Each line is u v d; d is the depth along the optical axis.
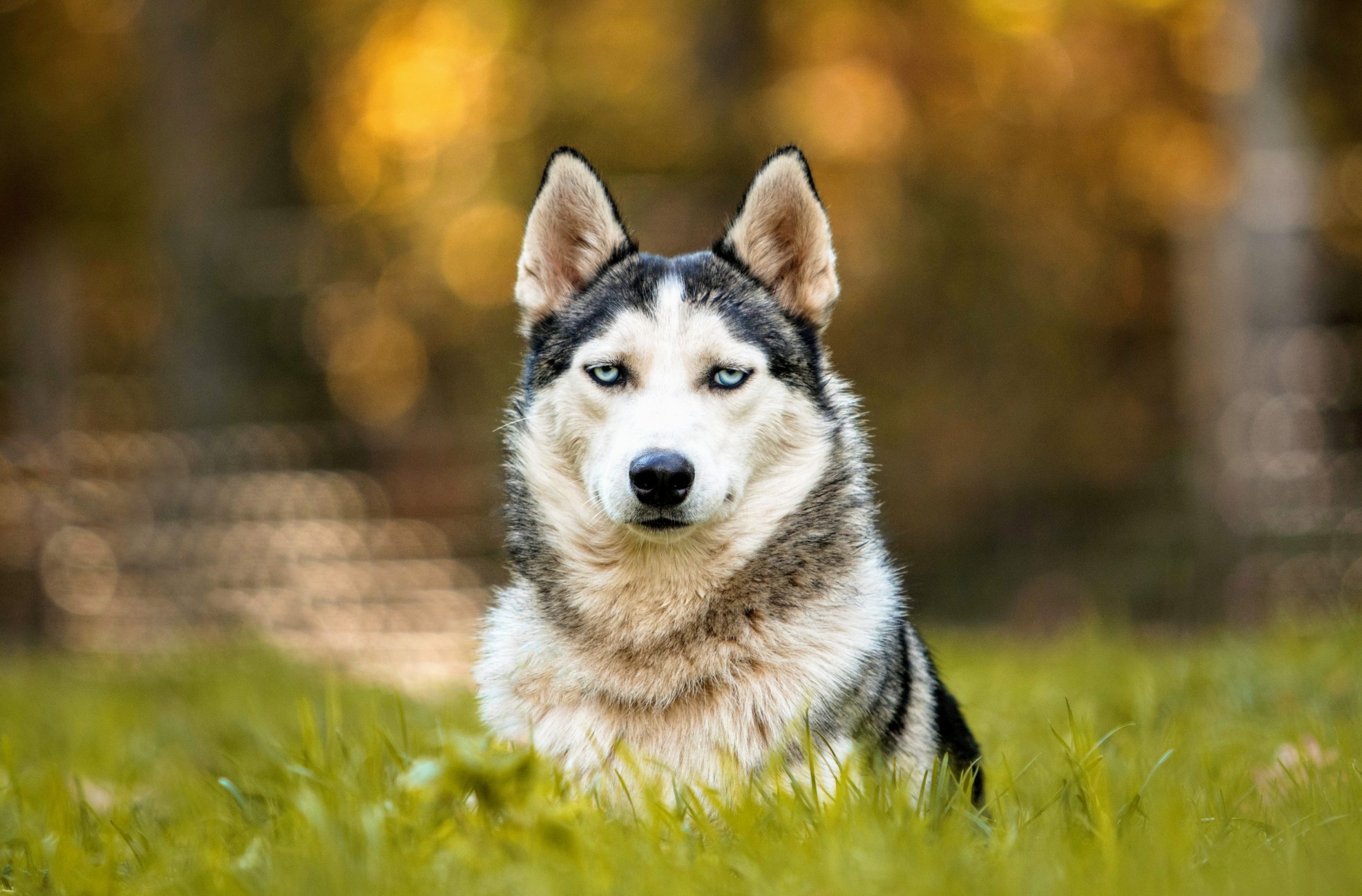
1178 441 15.59
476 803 3.44
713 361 4.20
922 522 15.66
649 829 3.34
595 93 16.70
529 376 4.57
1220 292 13.45
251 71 16.45
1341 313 15.85
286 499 13.48
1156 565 14.13
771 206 4.59
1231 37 13.45
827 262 4.61
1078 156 16.12
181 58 14.81
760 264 4.61
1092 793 3.64
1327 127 15.05
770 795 3.54
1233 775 4.43
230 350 15.04
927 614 15.00
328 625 13.34
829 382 4.61
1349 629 7.67
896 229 16.11
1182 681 6.57
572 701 3.99
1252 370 13.15
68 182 17.16
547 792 3.46
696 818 3.46
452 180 17.20
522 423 4.48
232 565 13.43
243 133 16.50
